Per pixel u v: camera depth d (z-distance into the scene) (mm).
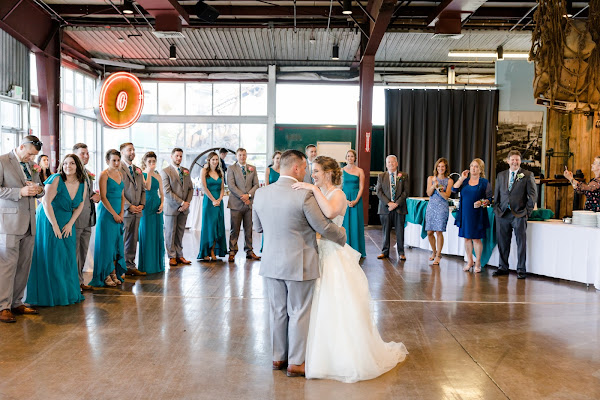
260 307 5027
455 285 6180
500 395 3105
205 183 7480
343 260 3375
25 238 4598
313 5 10883
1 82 10039
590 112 8055
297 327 3326
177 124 15398
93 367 3461
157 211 6633
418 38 12438
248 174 7746
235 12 10836
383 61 14688
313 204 3201
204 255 7594
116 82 10500
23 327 4305
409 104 14031
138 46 13219
